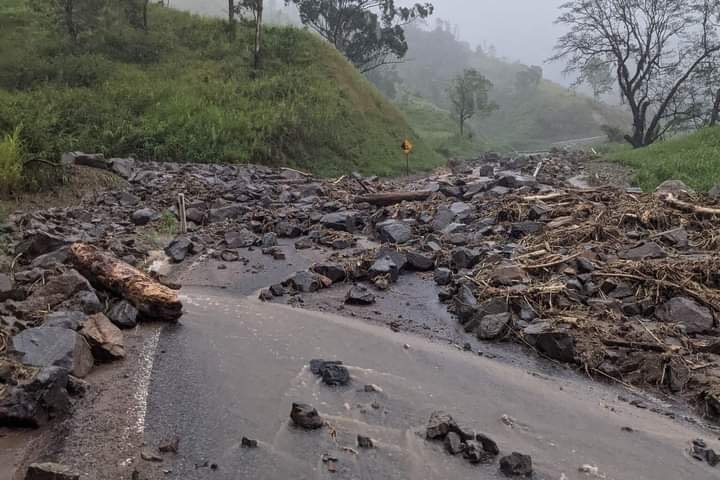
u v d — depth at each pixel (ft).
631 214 32.32
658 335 20.24
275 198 47.70
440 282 27.07
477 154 169.07
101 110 66.39
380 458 13.58
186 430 14.51
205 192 46.75
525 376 18.47
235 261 30.53
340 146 82.53
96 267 22.15
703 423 16.01
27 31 90.17
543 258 26.86
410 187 54.24
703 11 114.93
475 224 35.32
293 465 13.25
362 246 33.63
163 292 21.17
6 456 13.16
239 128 71.41
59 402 14.80
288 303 24.48
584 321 21.22
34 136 42.98
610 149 127.95
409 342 20.74
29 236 28.89
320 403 16.07
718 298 22.26
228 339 20.20
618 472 13.52
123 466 12.95
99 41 89.71
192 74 87.04
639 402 17.02
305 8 160.15
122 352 18.25
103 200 41.11
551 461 13.83
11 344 16.57
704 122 124.26
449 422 14.65
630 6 118.32
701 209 32.01
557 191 40.34
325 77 98.73
